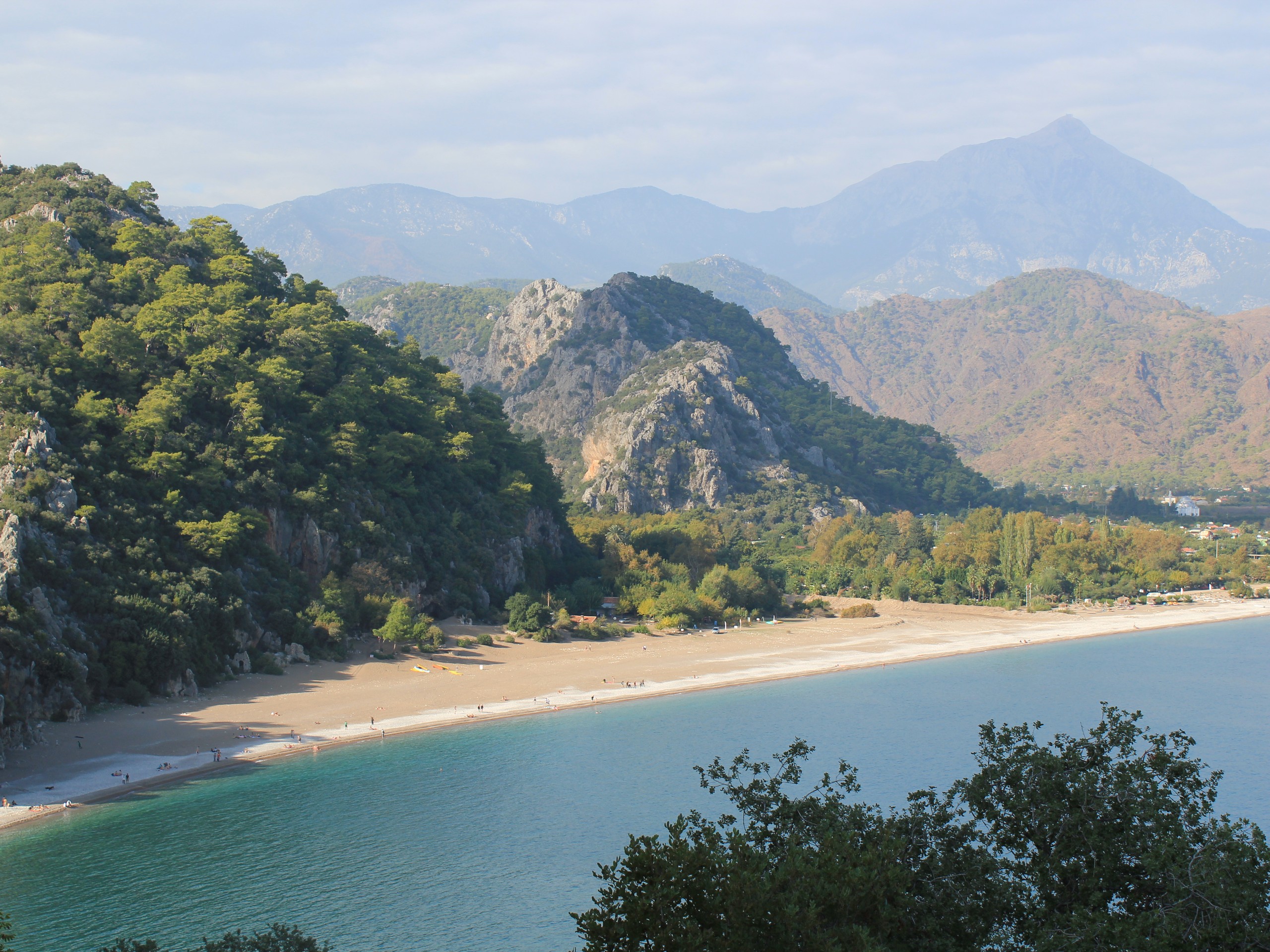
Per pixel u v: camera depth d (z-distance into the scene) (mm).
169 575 142875
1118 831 43406
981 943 42281
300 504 172500
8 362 153500
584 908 80562
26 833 94688
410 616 171375
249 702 138375
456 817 100688
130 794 105125
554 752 123500
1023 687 164000
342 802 104562
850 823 47906
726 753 123375
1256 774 113562
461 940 75125
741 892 37188
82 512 138000
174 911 79125
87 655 126312
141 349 168625
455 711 142250
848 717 141500
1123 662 186750
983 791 47219
